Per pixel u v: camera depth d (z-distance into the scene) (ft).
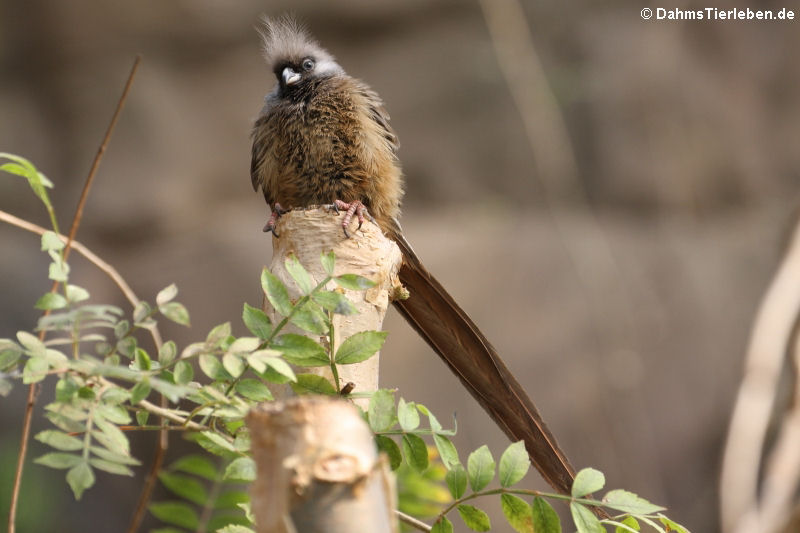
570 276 46.42
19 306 46.70
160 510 13.82
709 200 48.37
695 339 46.70
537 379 45.29
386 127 21.49
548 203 47.50
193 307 45.47
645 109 47.34
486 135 47.75
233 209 48.39
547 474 14.14
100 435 9.58
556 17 47.60
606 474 45.11
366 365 12.37
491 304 45.62
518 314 45.75
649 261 47.16
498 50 46.83
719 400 46.19
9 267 47.16
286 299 10.46
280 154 20.90
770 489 15.20
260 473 7.02
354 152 20.44
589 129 47.34
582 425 45.24
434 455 15.71
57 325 10.26
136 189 47.34
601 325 46.14
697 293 46.91
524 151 47.52
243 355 9.78
